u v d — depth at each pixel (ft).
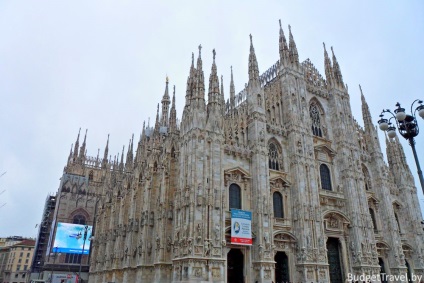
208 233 131.85
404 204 226.38
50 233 301.84
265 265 141.08
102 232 255.29
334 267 174.09
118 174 283.59
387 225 202.90
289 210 167.43
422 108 75.41
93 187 330.34
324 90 219.41
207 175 140.77
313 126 204.33
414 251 213.66
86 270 292.40
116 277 196.65
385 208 206.49
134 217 193.26
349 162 198.80
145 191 184.55
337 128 207.72
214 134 149.69
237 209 144.66
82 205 313.94
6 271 480.64
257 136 164.55
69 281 271.90
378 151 222.89
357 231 181.88
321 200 180.34
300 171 172.65
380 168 217.36
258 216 148.87
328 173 195.52
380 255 195.21
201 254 126.82
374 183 215.92
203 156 143.02
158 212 165.27
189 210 132.67
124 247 203.00
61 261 290.76
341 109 215.10
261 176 157.07
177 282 128.77
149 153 211.00
